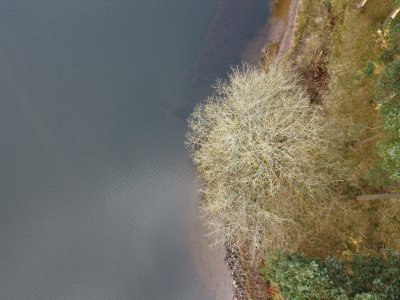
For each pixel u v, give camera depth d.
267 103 30.14
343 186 31.14
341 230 30.50
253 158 28.34
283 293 23.84
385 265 21.53
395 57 25.50
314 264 22.22
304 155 29.41
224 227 32.38
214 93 37.62
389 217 28.88
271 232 30.31
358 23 33.78
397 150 21.23
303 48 37.12
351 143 31.39
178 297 36.59
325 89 34.69
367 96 31.64
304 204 30.88
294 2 39.00
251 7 39.72
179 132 38.75
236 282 35.28
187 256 37.22
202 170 35.72
